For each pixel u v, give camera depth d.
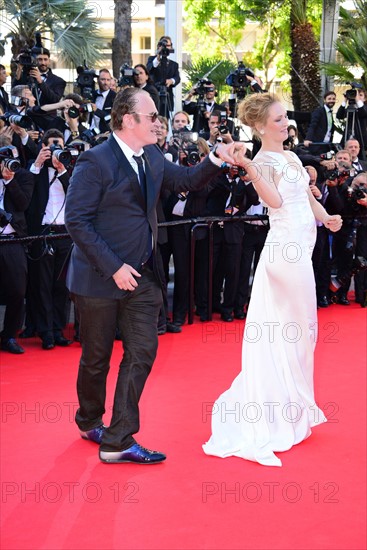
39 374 6.19
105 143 4.30
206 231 7.84
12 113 7.50
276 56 20.28
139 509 3.90
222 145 4.34
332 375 6.29
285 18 16.95
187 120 8.65
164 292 4.54
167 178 4.43
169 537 3.62
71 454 4.59
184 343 7.20
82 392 4.63
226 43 19.98
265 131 4.68
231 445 4.64
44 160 6.87
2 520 3.78
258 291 4.80
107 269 4.12
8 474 4.31
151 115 4.22
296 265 4.72
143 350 4.42
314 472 4.38
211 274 7.90
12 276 6.59
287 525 3.75
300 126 12.34
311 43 13.55
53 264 6.95
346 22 13.48
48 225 6.96
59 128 8.27
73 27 12.59
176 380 6.07
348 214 8.62
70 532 3.67
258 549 3.52
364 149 11.24
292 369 4.80
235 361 6.63
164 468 4.41
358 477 4.32
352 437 4.92
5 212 6.27
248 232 8.09
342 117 11.33
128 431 4.44
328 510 3.92
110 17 17.80
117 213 4.26
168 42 10.42
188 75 16.05
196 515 3.85
